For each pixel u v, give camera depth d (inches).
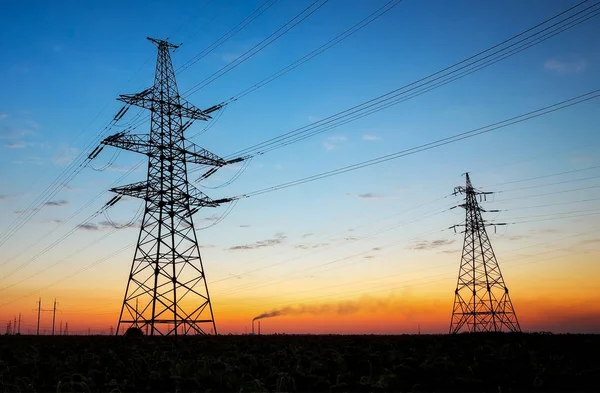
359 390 917.8
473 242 2940.5
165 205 2241.6
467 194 3009.4
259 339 1819.6
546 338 1467.8
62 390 929.5
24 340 1930.4
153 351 1380.4
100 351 1444.4
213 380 987.3
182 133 2357.3
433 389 916.6
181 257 2199.8
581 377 925.2
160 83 2349.9
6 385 916.0
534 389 892.0
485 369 1016.9
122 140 2149.4
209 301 2191.2
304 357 1170.0
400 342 1525.6
